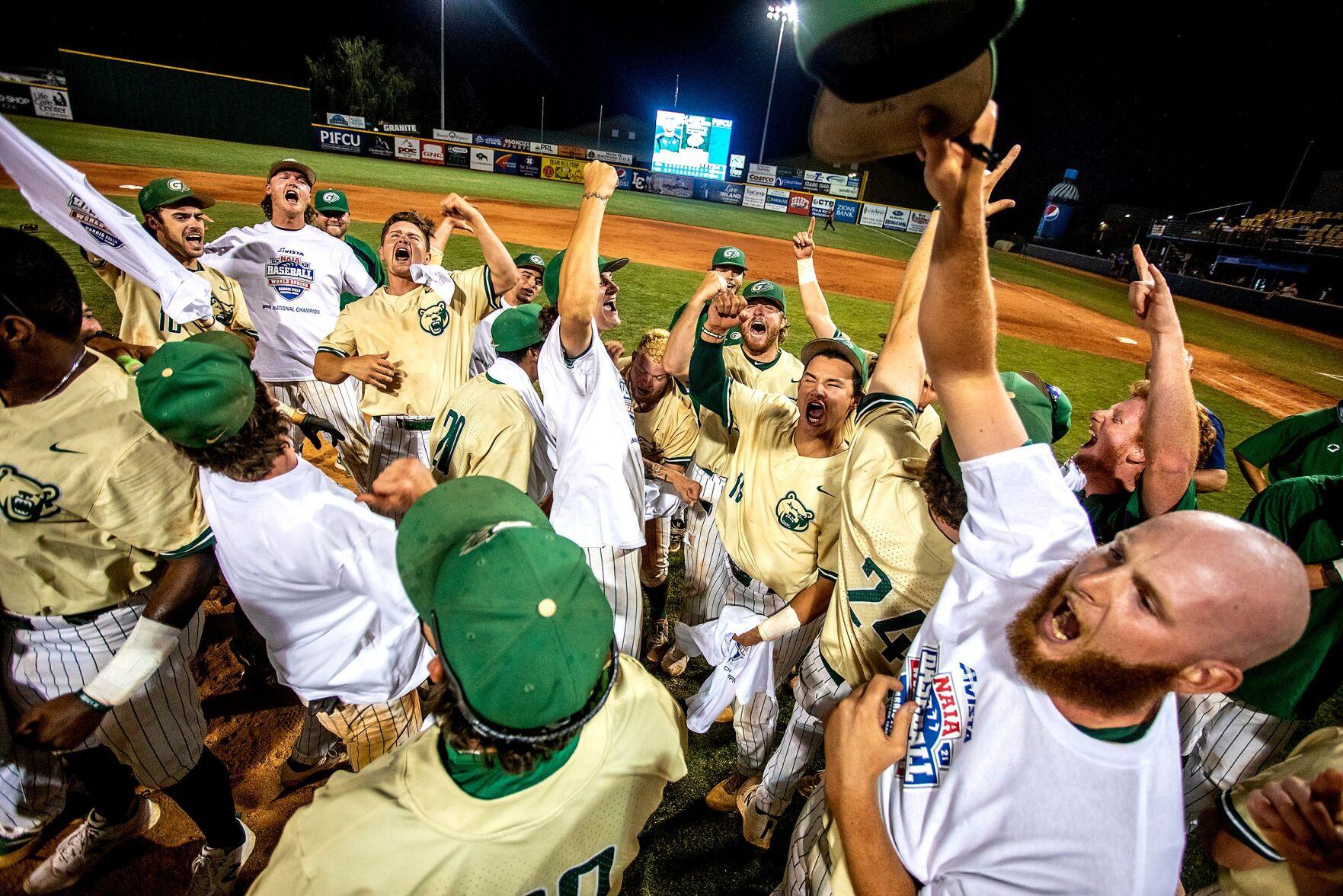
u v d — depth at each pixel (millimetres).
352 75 43594
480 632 993
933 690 1408
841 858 1512
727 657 2592
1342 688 4129
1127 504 2773
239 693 3299
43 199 2477
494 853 1150
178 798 2199
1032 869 1179
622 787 1325
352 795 1161
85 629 2008
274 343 4859
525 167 36812
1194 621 1041
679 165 42875
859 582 2123
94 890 2400
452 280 4273
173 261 2859
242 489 1715
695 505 3387
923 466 2035
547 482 3242
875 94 931
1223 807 1528
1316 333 23875
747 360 4387
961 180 999
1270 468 3783
